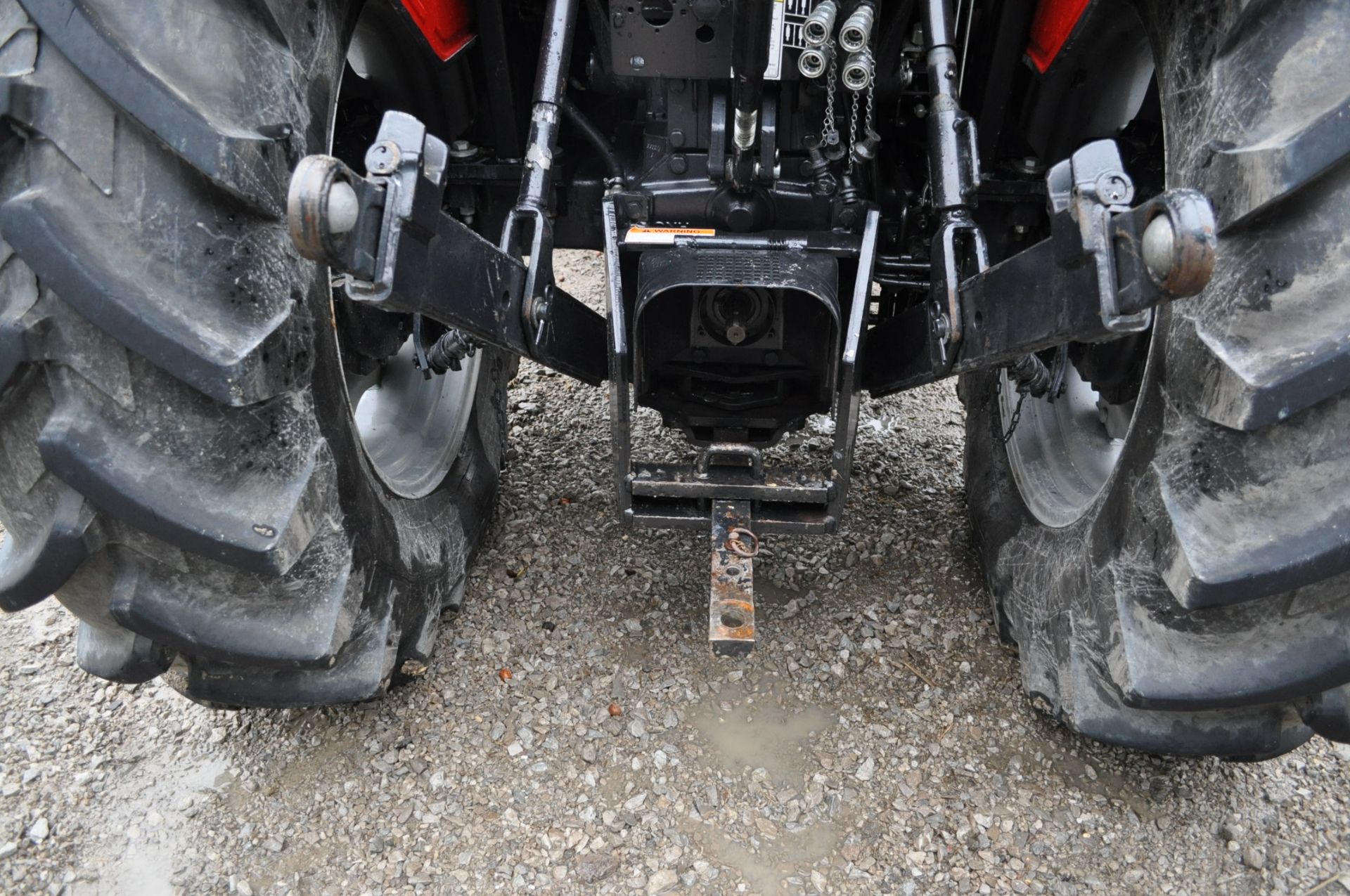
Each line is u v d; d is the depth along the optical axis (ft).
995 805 6.57
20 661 7.57
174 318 4.52
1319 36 4.41
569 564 8.71
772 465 10.06
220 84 4.72
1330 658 5.07
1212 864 6.23
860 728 7.17
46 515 5.05
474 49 7.66
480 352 9.01
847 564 8.79
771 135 6.71
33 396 4.74
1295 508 4.63
